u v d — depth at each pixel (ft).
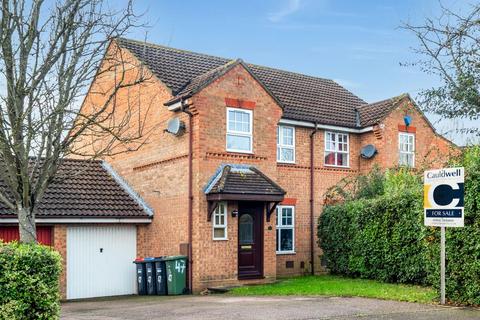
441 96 38.09
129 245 62.03
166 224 60.29
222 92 58.23
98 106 71.72
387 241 54.19
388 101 75.15
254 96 60.75
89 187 64.34
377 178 65.10
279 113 62.90
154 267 57.57
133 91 66.69
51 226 56.80
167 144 60.80
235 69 59.57
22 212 32.45
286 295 46.98
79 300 56.13
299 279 60.90
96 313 40.60
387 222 54.34
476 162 41.93
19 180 32.32
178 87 61.52
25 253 26.08
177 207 58.65
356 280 56.75
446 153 65.31
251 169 59.26
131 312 39.99
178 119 57.98
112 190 65.57
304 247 67.97
